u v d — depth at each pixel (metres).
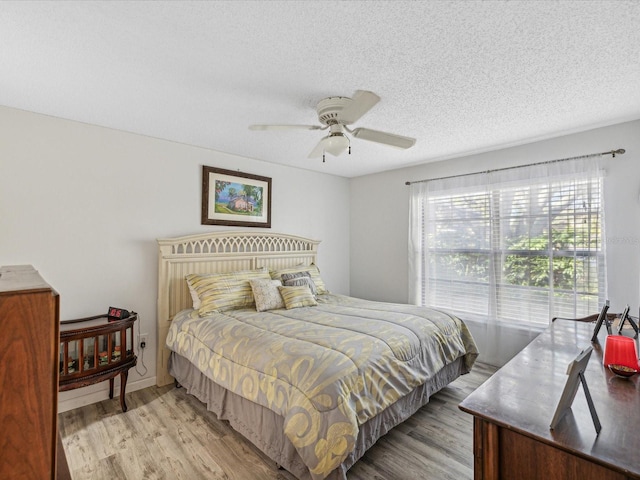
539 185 3.17
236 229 3.69
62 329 2.27
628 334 1.93
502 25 1.49
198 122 2.70
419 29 1.51
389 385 1.98
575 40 1.60
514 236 3.33
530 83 2.05
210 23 1.47
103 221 2.78
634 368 1.37
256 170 3.90
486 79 1.99
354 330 2.31
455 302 3.79
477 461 1.07
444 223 3.89
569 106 2.40
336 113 2.16
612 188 2.77
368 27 1.50
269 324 2.46
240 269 3.61
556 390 1.21
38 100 2.28
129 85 2.06
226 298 2.95
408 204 4.29
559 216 3.04
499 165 3.47
